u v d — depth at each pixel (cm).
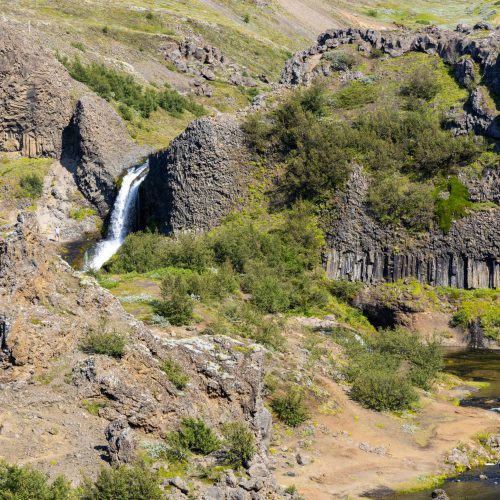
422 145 7038
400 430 3659
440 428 3722
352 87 8206
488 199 6638
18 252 2875
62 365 2798
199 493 2431
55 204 8250
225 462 2667
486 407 4162
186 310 4312
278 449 3238
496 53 7662
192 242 6297
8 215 7969
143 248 6575
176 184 7369
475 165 6819
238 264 6244
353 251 6700
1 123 8631
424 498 2855
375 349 4978
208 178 7300
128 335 2975
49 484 2281
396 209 6700
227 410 2953
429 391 4397
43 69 8656
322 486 2914
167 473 2522
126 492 2286
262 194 7269
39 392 2683
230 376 2989
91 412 2683
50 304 2952
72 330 2908
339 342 4931
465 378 4931
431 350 4803
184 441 2675
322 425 3559
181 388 2884
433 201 6675
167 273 5738
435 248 6544
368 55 8644
